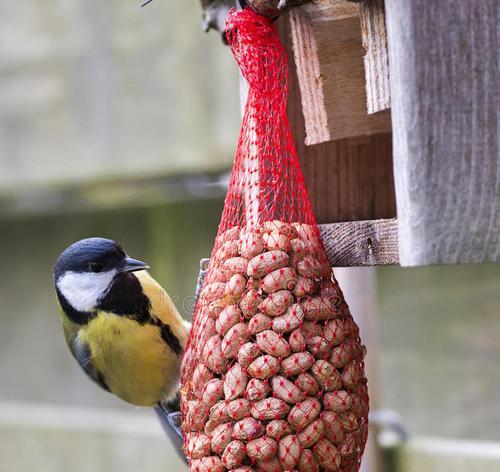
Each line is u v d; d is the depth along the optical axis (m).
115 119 8.92
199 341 4.52
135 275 6.80
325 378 4.28
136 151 8.82
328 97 5.18
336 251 4.96
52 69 9.23
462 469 6.56
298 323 4.30
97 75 8.99
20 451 9.10
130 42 8.80
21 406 9.72
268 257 4.40
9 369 10.28
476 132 4.04
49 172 9.29
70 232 9.84
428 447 6.71
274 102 4.93
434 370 7.85
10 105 9.45
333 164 5.75
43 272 10.08
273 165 4.95
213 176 8.84
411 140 4.04
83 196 9.58
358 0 4.75
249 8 4.90
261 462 4.22
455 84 4.04
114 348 6.76
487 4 4.04
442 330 7.84
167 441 8.29
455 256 4.02
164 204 9.12
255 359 4.28
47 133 9.29
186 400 4.59
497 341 7.59
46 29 9.24
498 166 4.02
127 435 8.53
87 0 9.01
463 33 4.04
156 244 9.14
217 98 8.38
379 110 4.73
